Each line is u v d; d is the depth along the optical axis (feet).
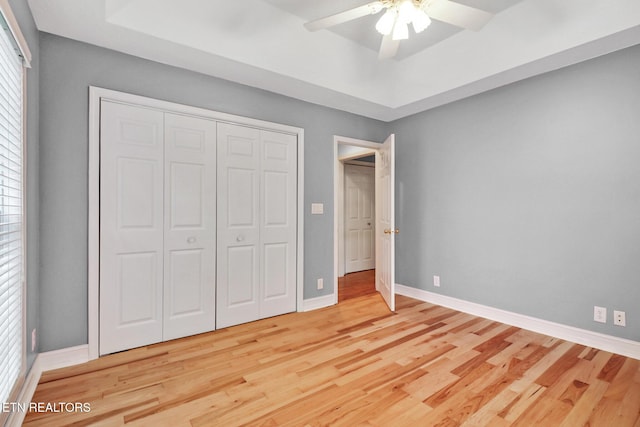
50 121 6.81
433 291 11.91
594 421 5.16
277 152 10.37
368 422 5.14
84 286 7.20
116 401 5.67
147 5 6.88
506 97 9.75
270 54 8.68
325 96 10.60
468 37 9.52
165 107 8.21
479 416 5.29
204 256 8.87
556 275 8.69
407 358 7.36
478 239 10.50
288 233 10.61
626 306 7.50
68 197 7.02
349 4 8.57
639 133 7.33
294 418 5.24
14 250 4.95
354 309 11.13
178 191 8.45
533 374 6.63
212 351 7.70
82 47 7.18
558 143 8.63
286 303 10.58
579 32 7.34
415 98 11.16
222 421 5.15
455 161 11.16
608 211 7.78
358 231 18.24
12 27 4.50
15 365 5.08
